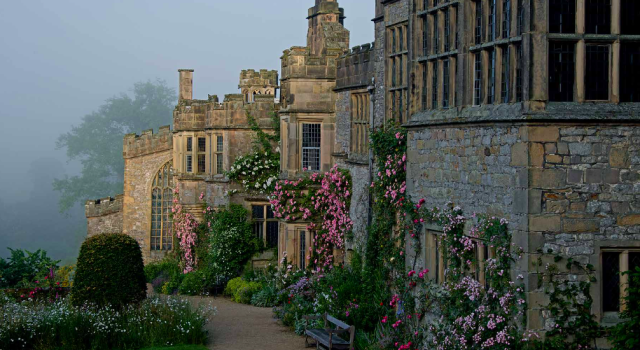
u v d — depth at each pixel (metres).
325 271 21.84
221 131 30.09
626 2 10.65
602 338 10.48
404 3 17.14
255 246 28.64
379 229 16.83
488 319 11.05
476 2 12.29
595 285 10.50
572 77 10.64
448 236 12.48
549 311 10.47
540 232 10.45
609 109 10.51
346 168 21.11
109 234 18.31
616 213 10.53
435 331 12.80
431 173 13.52
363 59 19.98
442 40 13.34
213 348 16.02
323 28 23.98
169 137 39.69
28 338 15.90
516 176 10.69
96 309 17.39
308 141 22.77
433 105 13.77
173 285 29.95
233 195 28.89
